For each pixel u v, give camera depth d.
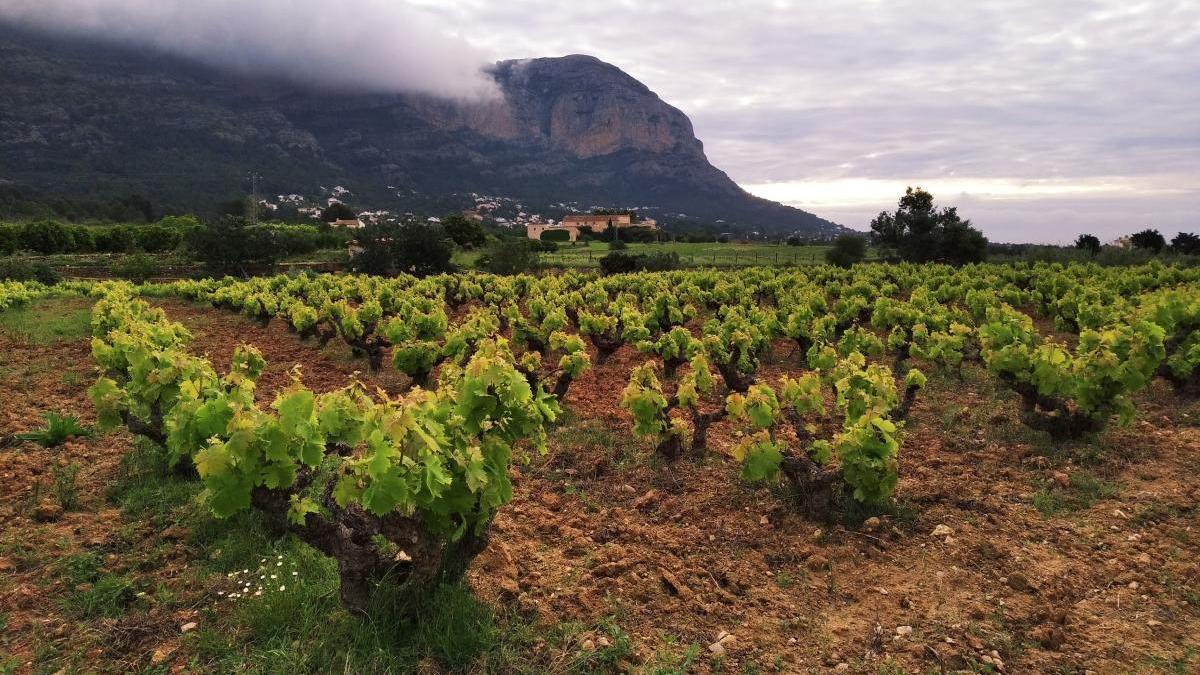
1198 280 19.98
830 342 13.57
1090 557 5.07
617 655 3.94
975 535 5.44
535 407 4.96
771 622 4.32
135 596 4.54
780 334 13.11
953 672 3.80
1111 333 8.41
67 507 5.86
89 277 40.88
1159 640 4.08
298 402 4.14
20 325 17.44
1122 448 7.29
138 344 7.10
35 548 5.13
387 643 3.95
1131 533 5.41
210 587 4.63
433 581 4.35
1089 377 7.23
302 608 4.25
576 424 8.58
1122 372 7.16
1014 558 5.05
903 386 10.30
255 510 5.54
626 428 8.39
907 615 4.38
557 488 6.57
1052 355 7.59
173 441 4.91
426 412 4.27
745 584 4.79
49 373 11.52
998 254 47.97
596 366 12.62
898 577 4.87
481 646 3.96
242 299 19.92
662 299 15.45
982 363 10.10
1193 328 10.12
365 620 4.11
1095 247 46.34
